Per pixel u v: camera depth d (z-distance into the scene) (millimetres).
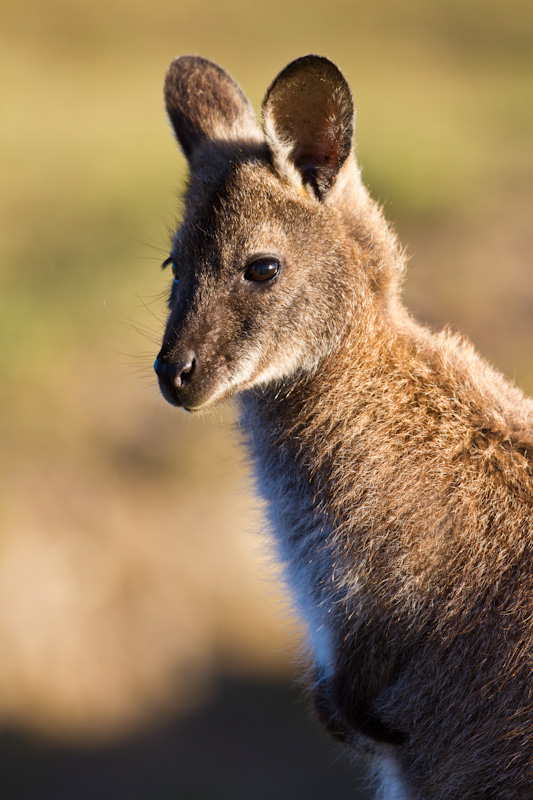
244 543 17906
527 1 72000
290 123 7973
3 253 25406
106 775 15828
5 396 20703
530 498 7168
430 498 7273
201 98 9117
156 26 61219
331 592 7777
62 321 22578
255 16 67062
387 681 7664
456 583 7219
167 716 16672
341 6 70938
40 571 17453
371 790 9062
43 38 55406
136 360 21156
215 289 7914
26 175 30656
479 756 7227
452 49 57938
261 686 16984
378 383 7727
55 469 19141
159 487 18938
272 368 7988
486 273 23766
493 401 7664
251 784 15695
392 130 33469
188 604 17500
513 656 7031
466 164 30312
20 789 15641
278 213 7906
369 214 8219
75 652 16906
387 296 8039
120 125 36156
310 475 7848
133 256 25188
